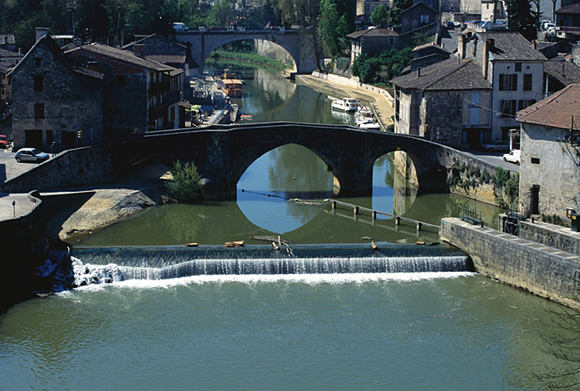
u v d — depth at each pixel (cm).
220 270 6353
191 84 17188
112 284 6141
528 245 6088
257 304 5831
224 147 8481
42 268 6200
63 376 4894
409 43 18388
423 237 7294
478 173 8369
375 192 9056
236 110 14900
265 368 5006
